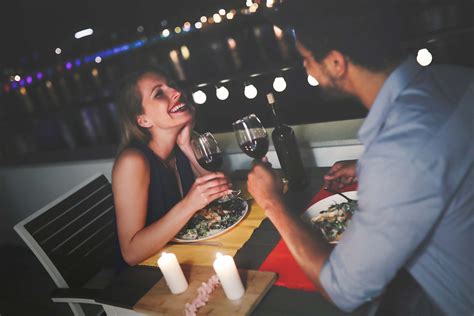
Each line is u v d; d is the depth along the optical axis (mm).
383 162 815
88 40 11391
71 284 1675
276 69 1849
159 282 1226
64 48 10734
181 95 1668
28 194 2975
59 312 2572
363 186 850
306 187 1528
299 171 1508
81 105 3441
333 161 1795
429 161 795
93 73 12812
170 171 1728
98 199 1877
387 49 856
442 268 949
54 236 1694
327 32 855
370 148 846
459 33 1805
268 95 1459
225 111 5234
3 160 3150
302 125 1970
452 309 977
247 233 1335
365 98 904
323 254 970
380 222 832
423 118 820
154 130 1650
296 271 1105
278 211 1069
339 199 1332
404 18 866
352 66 869
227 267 1041
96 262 1787
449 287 958
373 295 898
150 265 1331
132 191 1485
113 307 1273
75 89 11469
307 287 1042
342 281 901
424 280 982
